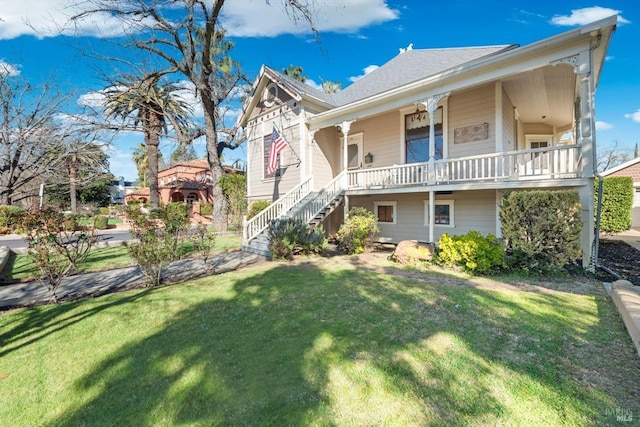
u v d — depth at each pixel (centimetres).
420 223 1134
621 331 364
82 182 1780
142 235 644
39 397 267
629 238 1250
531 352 321
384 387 268
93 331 400
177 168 3284
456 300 486
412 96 928
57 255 573
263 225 1114
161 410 247
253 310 466
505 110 957
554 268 631
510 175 801
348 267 759
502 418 227
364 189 1085
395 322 405
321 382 277
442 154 1051
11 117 1357
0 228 1566
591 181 648
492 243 703
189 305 496
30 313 471
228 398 259
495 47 1079
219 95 2062
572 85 901
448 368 295
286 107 1384
